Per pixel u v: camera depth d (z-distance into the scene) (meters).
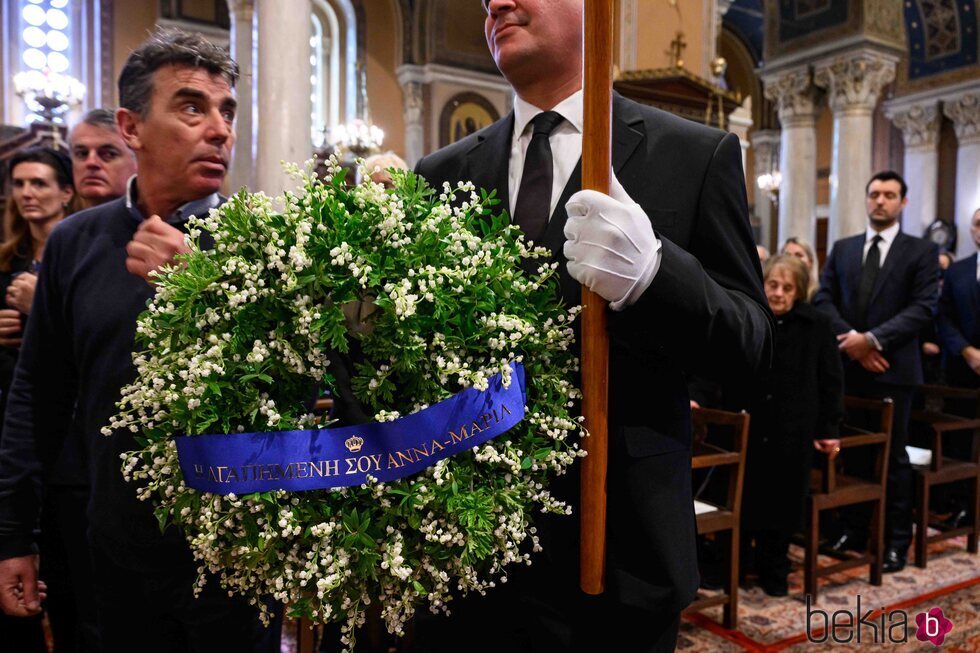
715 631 3.21
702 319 0.93
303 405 0.94
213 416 0.82
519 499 0.91
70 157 2.64
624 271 0.90
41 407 1.60
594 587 1.00
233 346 0.83
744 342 0.97
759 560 3.75
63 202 2.56
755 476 3.56
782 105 10.99
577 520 1.07
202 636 1.39
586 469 1.00
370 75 15.26
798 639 3.13
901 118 14.77
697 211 1.08
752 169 20.95
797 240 5.06
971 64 13.53
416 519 0.83
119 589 1.44
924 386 4.39
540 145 1.12
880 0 9.95
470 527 0.83
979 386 4.69
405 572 0.80
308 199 0.87
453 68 15.13
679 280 0.92
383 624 2.51
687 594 1.04
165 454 0.89
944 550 4.38
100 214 1.54
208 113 1.40
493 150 1.21
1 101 12.63
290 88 4.89
